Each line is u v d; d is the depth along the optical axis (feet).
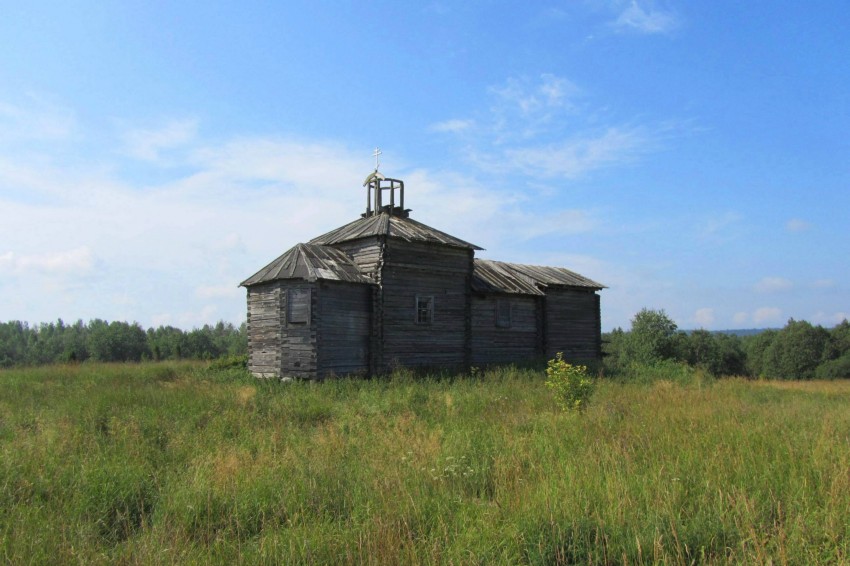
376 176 96.73
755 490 23.93
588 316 119.03
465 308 91.45
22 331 420.36
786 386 104.63
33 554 19.54
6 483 26.66
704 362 246.47
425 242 84.58
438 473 27.68
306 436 39.29
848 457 28.30
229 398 53.98
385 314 80.23
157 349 324.60
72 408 48.93
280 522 23.71
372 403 53.06
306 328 73.56
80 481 27.30
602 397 56.59
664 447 31.37
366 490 25.70
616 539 19.75
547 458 30.09
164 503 25.16
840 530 19.90
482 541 19.88
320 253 81.71
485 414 47.26
